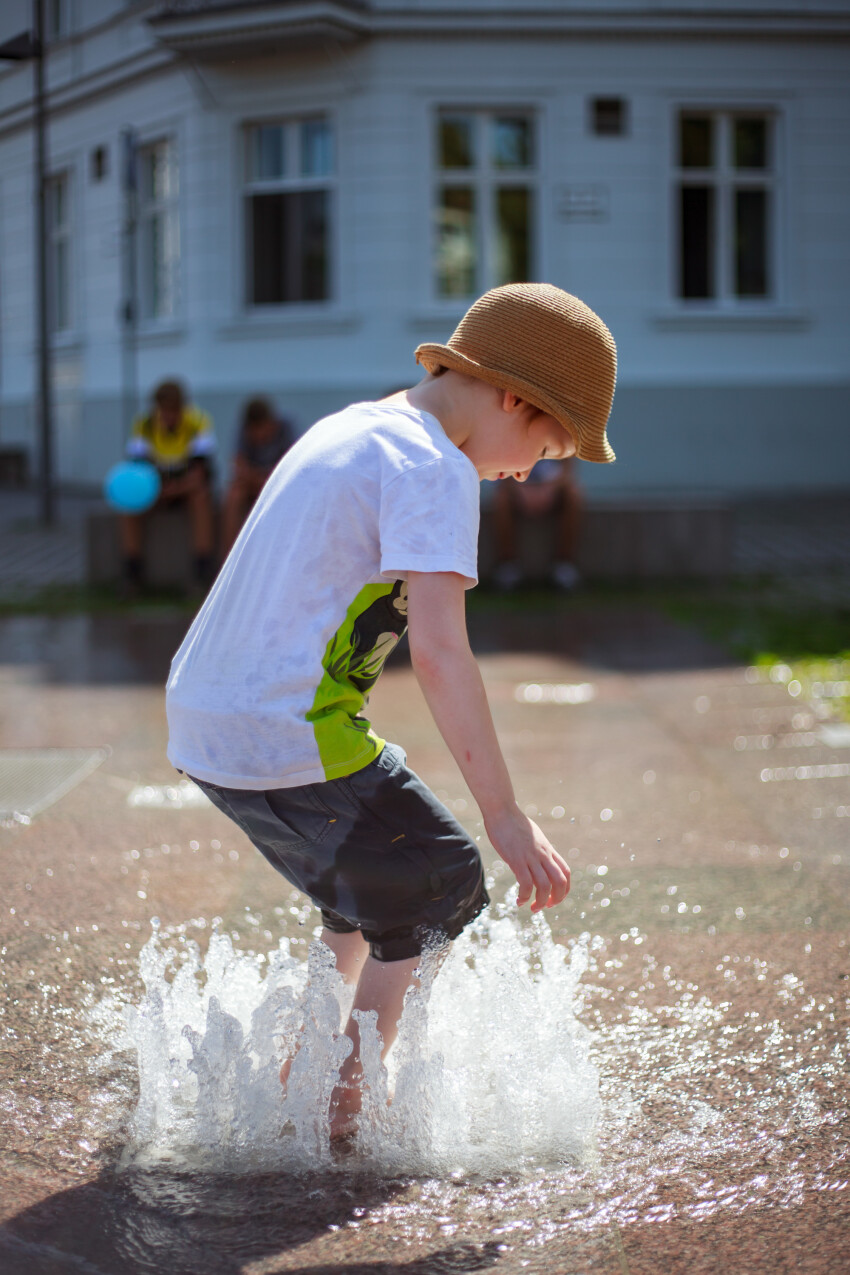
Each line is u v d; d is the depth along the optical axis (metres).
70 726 5.08
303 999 2.02
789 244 14.72
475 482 1.83
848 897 3.11
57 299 17.67
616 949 2.77
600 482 14.61
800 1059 2.26
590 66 14.22
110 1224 1.76
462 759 1.78
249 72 14.52
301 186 14.70
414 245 14.42
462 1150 1.94
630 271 14.55
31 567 10.24
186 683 1.88
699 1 14.13
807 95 14.51
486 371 1.88
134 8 15.12
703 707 5.43
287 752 1.80
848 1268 1.66
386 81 14.13
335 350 14.67
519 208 14.57
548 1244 1.72
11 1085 2.16
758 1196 1.83
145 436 8.88
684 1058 2.27
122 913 2.99
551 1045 2.13
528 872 1.79
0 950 2.75
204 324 15.16
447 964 2.37
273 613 1.82
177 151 15.23
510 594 8.80
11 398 18.92
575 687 5.85
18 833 3.66
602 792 4.11
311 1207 1.80
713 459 14.73
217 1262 1.67
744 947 2.78
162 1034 2.10
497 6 14.00
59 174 17.16
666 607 8.20
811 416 14.80
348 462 1.84
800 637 7.07
